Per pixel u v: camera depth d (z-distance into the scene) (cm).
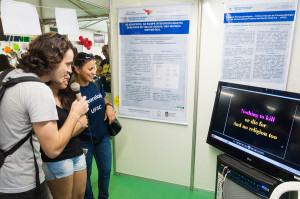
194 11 182
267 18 163
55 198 135
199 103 196
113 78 223
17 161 93
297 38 161
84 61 147
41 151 123
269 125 145
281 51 165
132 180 235
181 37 189
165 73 200
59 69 97
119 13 205
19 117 89
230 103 170
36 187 102
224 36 176
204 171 208
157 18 192
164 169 224
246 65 176
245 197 153
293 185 103
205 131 199
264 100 148
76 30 180
